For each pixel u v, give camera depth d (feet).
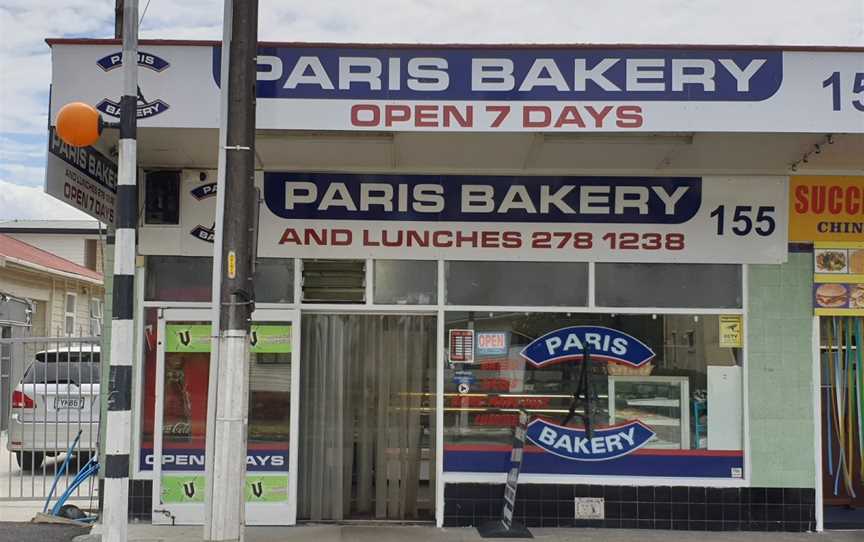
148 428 29.35
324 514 29.58
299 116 24.18
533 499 28.96
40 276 66.33
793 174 29.35
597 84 24.04
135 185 21.58
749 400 29.12
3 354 50.44
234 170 21.83
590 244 29.37
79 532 27.61
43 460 33.60
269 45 24.21
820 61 23.82
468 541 26.96
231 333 21.67
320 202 29.43
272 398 29.35
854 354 30.66
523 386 29.48
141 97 24.23
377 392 29.91
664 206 29.40
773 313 29.30
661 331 29.58
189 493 29.09
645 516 28.86
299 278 29.48
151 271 29.53
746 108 23.86
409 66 24.23
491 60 24.18
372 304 29.40
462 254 29.40
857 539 27.78
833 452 31.35
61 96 24.16
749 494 28.86
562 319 29.60
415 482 29.68
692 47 23.90
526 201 29.45
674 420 29.40
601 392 29.48
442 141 26.04
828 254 29.35
